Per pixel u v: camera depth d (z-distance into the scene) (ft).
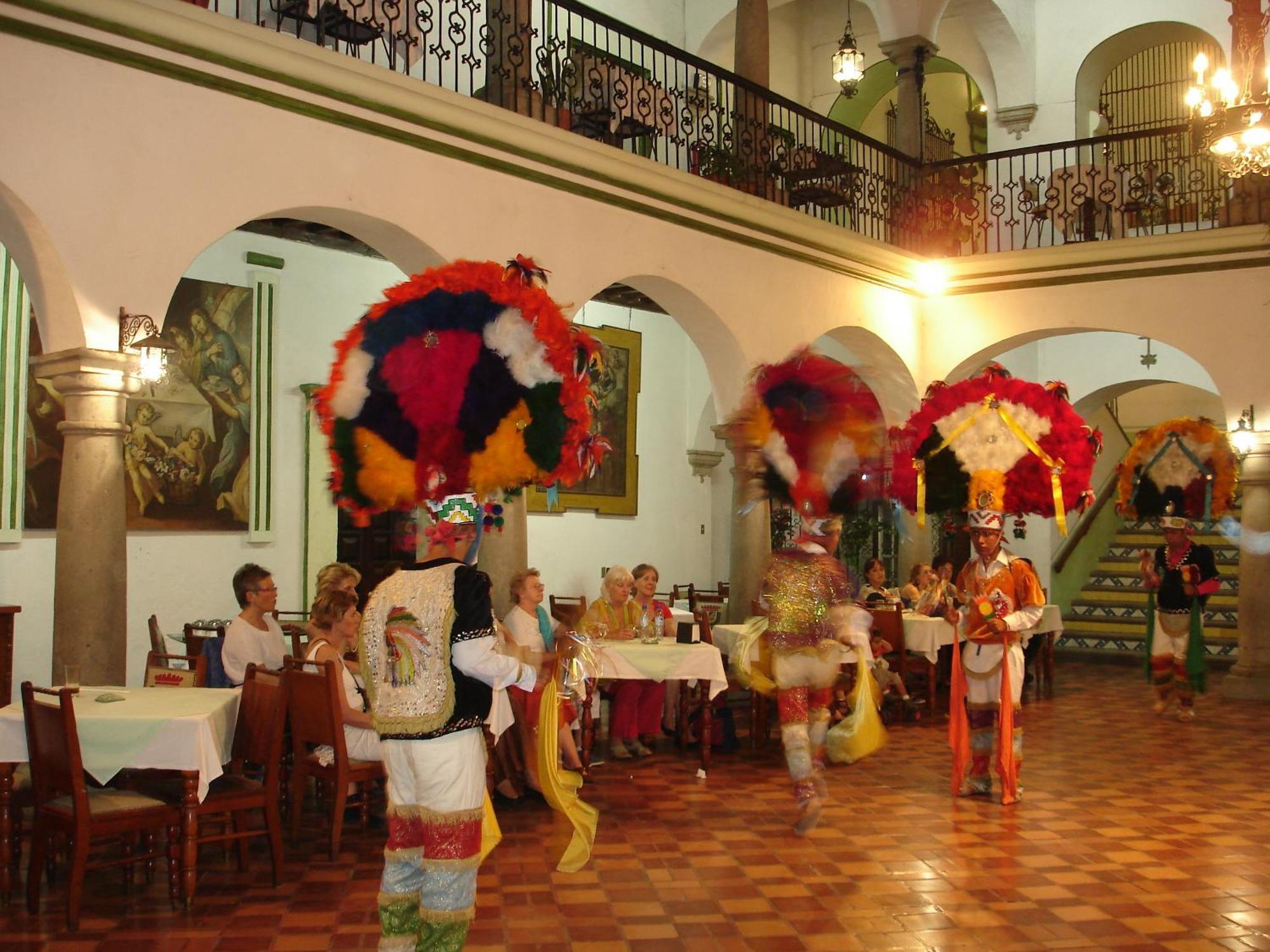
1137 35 53.62
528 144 31.78
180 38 24.49
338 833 20.31
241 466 38.42
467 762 13.17
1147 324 44.70
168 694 20.21
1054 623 41.91
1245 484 42.73
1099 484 62.18
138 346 23.73
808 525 22.66
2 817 18.25
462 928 13.12
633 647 27.84
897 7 48.73
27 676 32.94
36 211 22.45
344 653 23.88
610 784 26.73
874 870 19.83
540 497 48.42
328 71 27.09
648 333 54.24
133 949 15.94
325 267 41.16
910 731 33.78
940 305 48.57
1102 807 24.48
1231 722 36.17
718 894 18.49
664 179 35.88
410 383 13.26
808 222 41.39
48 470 33.50
